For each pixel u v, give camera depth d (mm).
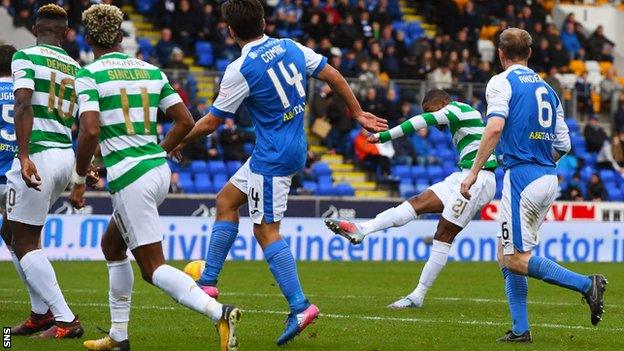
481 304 30766
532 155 22203
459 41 68125
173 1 63406
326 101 60250
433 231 50562
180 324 25000
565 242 51312
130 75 19828
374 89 59438
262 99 21609
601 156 64375
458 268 45219
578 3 80375
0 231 23656
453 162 62469
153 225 19531
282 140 21656
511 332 23188
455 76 64812
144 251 19484
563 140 23062
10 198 21969
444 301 31531
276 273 21547
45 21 22359
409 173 60312
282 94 21641
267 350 21312
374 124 22719
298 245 49250
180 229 47438
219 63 62406
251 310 28344
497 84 22031
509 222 22297
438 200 29141
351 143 60656
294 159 21719
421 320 26672
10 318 25672
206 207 49844
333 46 63906
